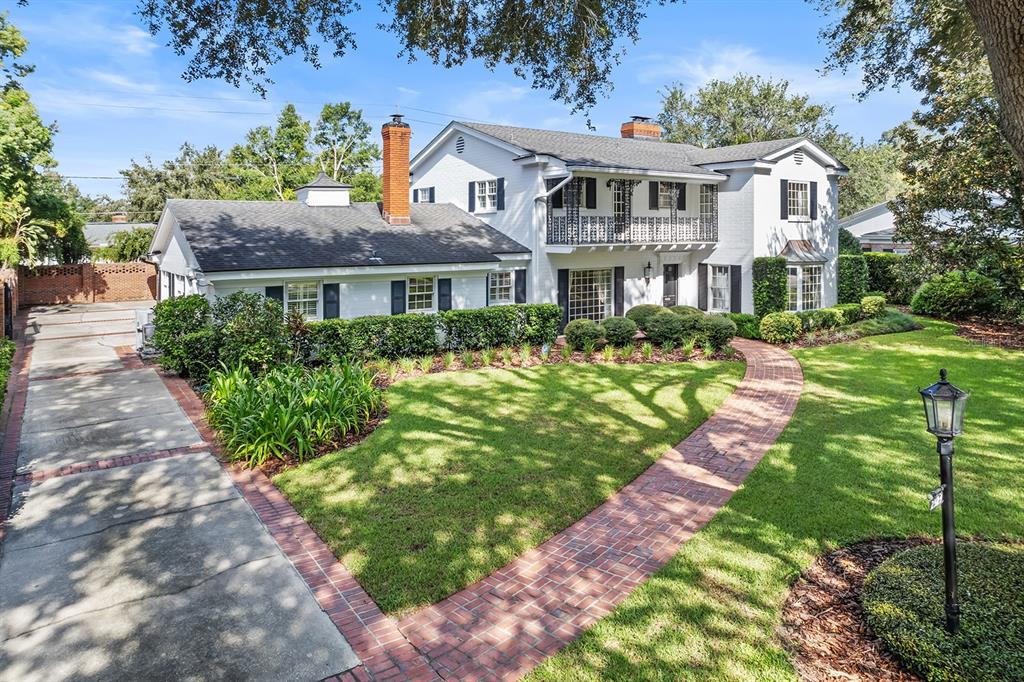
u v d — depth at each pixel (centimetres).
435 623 582
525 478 916
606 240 2242
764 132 4803
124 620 591
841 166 2533
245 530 775
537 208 2191
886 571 585
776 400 1348
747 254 2359
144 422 1210
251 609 609
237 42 1020
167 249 2511
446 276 2044
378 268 1862
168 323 1583
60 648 550
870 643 521
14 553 717
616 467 962
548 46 1172
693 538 728
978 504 798
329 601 622
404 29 1112
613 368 1673
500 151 2309
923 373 1562
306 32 1044
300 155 4806
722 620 566
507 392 1409
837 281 2608
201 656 539
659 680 488
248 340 1423
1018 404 1255
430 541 732
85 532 769
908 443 1041
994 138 1986
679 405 1310
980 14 495
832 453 1001
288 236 1944
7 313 2273
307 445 1007
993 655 455
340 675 514
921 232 2355
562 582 648
